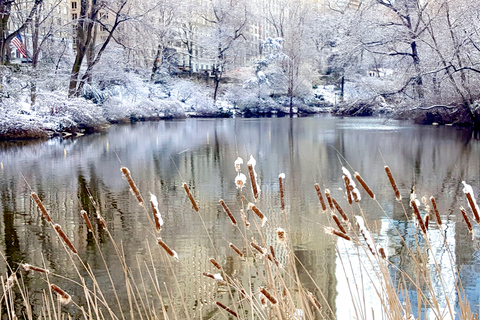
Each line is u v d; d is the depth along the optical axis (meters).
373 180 7.91
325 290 3.29
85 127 19.84
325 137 16.16
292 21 43.00
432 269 3.69
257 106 38.91
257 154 11.72
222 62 40.09
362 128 20.30
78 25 22.36
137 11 25.67
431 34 20.41
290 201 6.38
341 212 1.58
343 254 4.04
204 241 4.62
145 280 3.68
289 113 39.47
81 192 7.25
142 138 17.00
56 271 3.94
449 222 5.18
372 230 4.87
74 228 5.23
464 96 19.14
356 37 25.33
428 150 11.88
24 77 18.69
